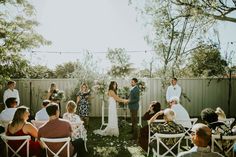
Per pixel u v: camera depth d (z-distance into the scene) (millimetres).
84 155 6223
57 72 18828
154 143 5969
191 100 13742
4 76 12555
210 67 13758
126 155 7082
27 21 15008
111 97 9203
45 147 5277
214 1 10867
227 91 13703
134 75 13805
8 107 7051
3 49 12977
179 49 13719
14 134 5332
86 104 10289
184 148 6625
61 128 5266
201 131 3303
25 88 13828
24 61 13516
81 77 12555
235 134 5125
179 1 11695
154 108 7461
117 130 9195
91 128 10672
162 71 13938
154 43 14047
